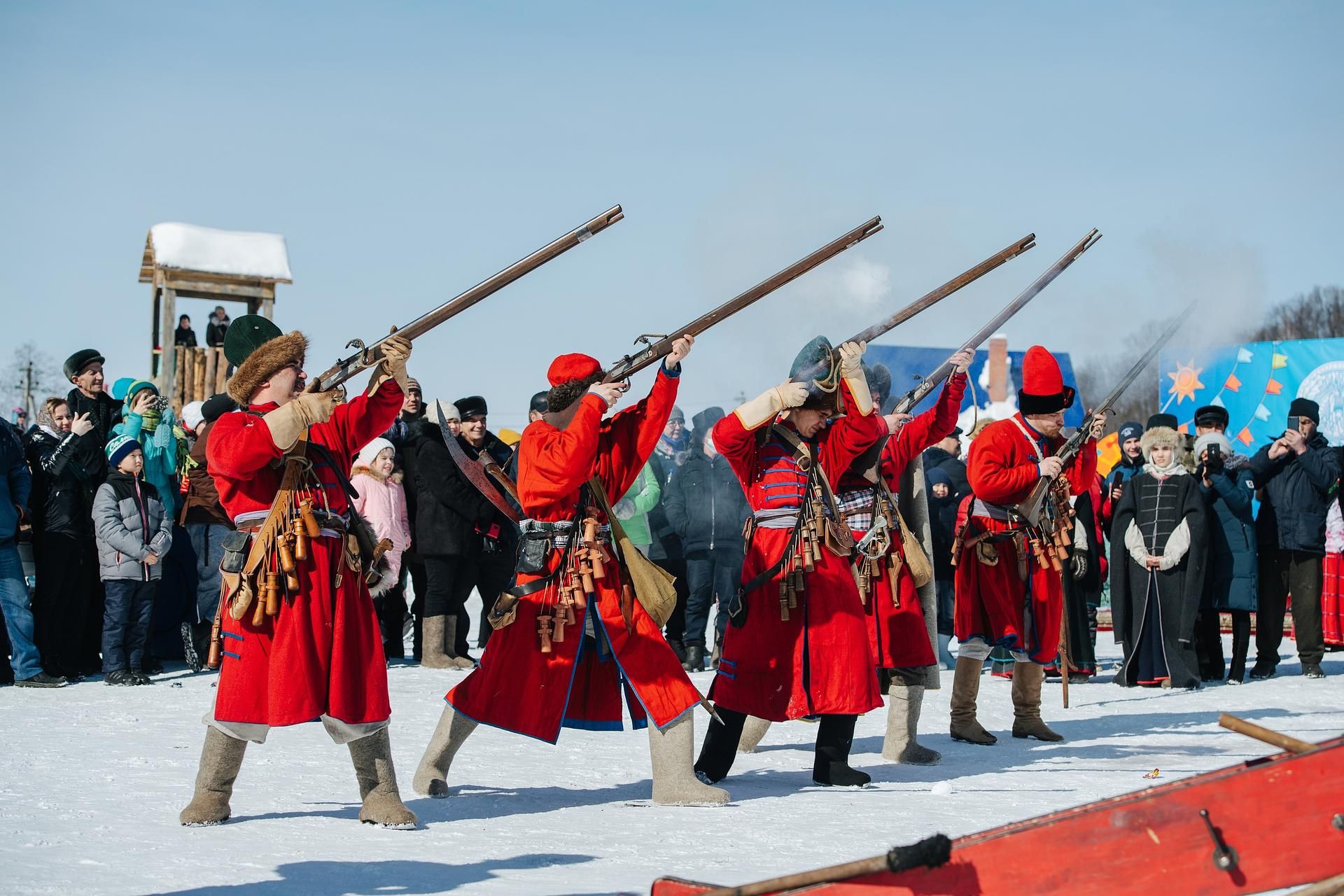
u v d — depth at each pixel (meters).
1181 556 11.84
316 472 5.54
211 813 5.44
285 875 4.57
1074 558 10.18
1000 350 21.52
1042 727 8.82
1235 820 3.07
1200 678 12.69
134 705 9.18
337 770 6.84
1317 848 3.05
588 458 6.00
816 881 3.15
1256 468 12.61
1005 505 8.51
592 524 6.18
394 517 11.80
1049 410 8.57
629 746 8.16
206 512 11.24
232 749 5.44
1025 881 3.14
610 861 4.91
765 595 6.77
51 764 6.74
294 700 5.38
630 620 6.22
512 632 6.21
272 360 5.59
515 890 4.38
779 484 6.79
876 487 7.61
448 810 5.96
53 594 10.61
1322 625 12.64
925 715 9.95
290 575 5.37
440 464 11.59
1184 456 13.95
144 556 10.45
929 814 5.92
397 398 5.73
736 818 5.80
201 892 4.29
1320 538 12.53
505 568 12.48
